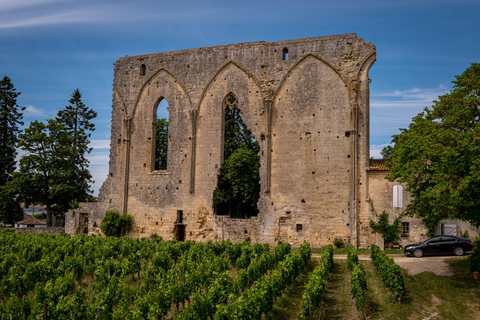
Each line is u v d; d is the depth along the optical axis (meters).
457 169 21.94
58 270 26.72
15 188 59.06
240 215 61.00
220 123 45.28
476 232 36.00
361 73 40.88
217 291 21.34
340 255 36.50
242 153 57.00
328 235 39.91
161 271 26.31
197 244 35.22
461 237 33.94
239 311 18.22
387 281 24.11
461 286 23.92
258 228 42.16
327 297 23.66
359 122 40.34
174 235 45.72
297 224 41.06
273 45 44.09
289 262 25.94
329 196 40.38
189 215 45.25
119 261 28.77
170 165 46.88
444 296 22.78
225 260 29.91
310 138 41.62
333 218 39.97
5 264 28.44
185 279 23.42
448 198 21.70
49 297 20.92
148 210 47.25
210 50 46.59
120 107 50.03
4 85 74.31
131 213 48.00
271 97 43.12
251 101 44.12
